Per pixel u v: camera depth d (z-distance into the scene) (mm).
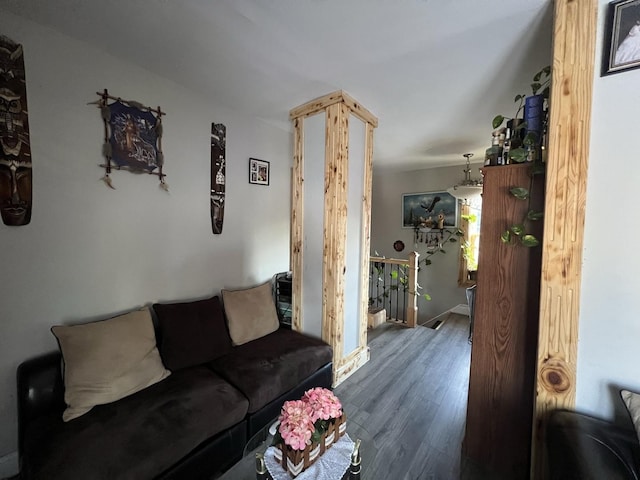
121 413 1375
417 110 2418
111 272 1768
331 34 1457
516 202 1400
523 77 1846
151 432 1271
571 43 1097
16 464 1449
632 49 1009
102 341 1515
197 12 1320
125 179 1801
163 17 1361
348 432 1447
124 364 1540
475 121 2658
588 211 1104
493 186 1463
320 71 1823
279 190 2934
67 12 1344
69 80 1543
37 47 1432
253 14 1321
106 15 1358
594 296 1108
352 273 2488
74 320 1627
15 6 1307
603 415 1110
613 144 1053
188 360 1836
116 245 1782
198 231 2240
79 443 1191
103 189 1706
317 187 2332
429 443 1689
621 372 1077
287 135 3000
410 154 3930
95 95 1640
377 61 1699
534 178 1348
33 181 1452
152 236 1958
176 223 2092
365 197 2549
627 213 1043
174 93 2018
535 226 1351
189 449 1290
